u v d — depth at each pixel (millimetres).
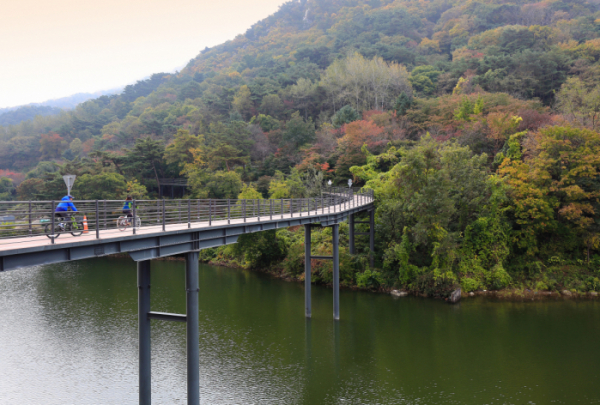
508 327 31359
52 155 137500
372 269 43250
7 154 137500
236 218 26094
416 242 41125
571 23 110812
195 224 21047
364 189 54344
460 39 128250
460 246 41938
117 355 25781
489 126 57656
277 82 116500
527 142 47125
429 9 172875
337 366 24625
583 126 49094
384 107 91875
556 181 42562
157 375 23172
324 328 31219
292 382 22547
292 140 81438
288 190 61094
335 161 69500
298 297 39906
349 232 46125
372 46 126812
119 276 49344
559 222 43562
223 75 175000
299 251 47188
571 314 34312
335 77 101812
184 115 125875
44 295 39906
